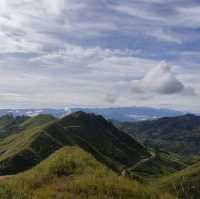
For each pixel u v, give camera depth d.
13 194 32.84
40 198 33.34
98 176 41.38
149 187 43.06
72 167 44.00
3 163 154.62
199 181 134.12
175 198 44.00
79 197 35.00
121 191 38.28
